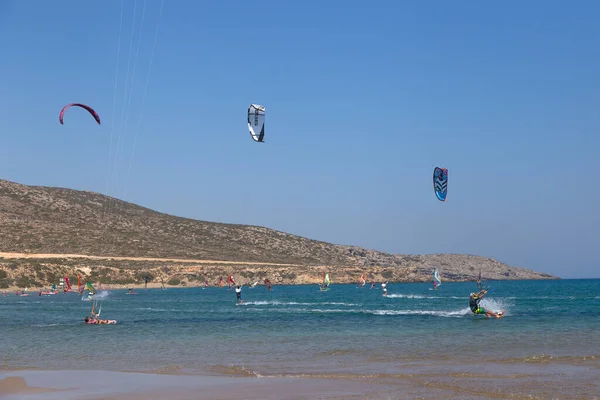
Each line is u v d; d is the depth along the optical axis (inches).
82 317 1681.8
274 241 7568.9
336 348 947.3
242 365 786.8
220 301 2655.0
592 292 3850.9
